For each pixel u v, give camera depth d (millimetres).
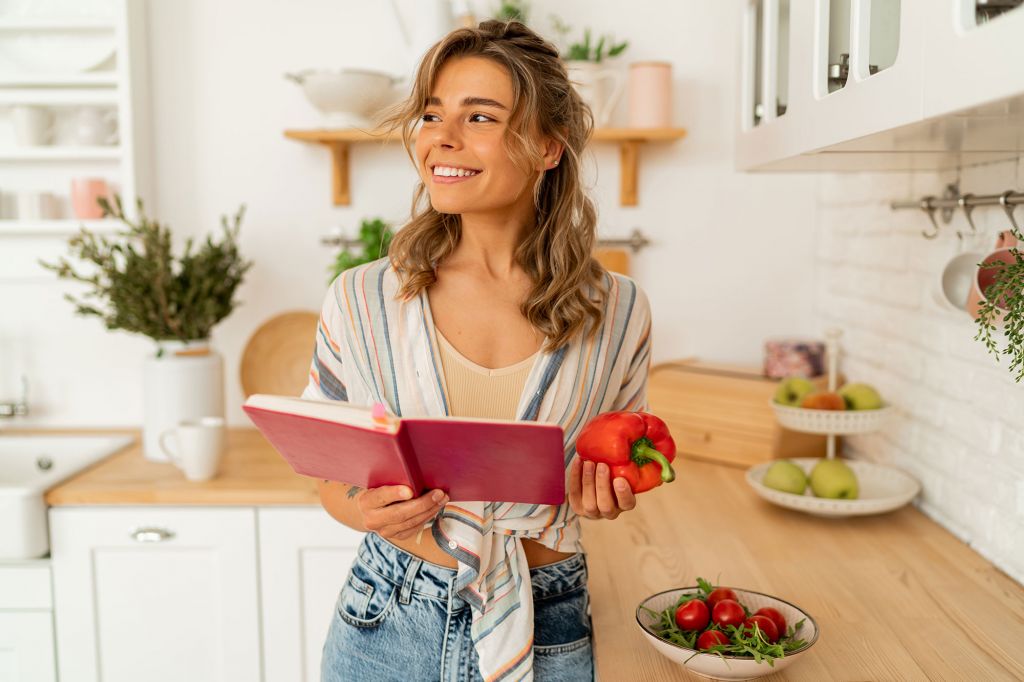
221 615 1845
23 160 2273
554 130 1138
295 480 1880
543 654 1143
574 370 1149
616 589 1320
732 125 2260
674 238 2297
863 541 1521
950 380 1565
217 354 2123
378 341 1149
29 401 2365
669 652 1053
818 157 1357
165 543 1826
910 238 1725
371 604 1156
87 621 1837
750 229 2293
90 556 1823
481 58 1085
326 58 2266
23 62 2207
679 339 2326
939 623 1195
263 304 2336
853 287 2029
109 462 2037
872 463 1883
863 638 1150
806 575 1366
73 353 2355
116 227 2186
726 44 2234
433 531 1104
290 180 2301
